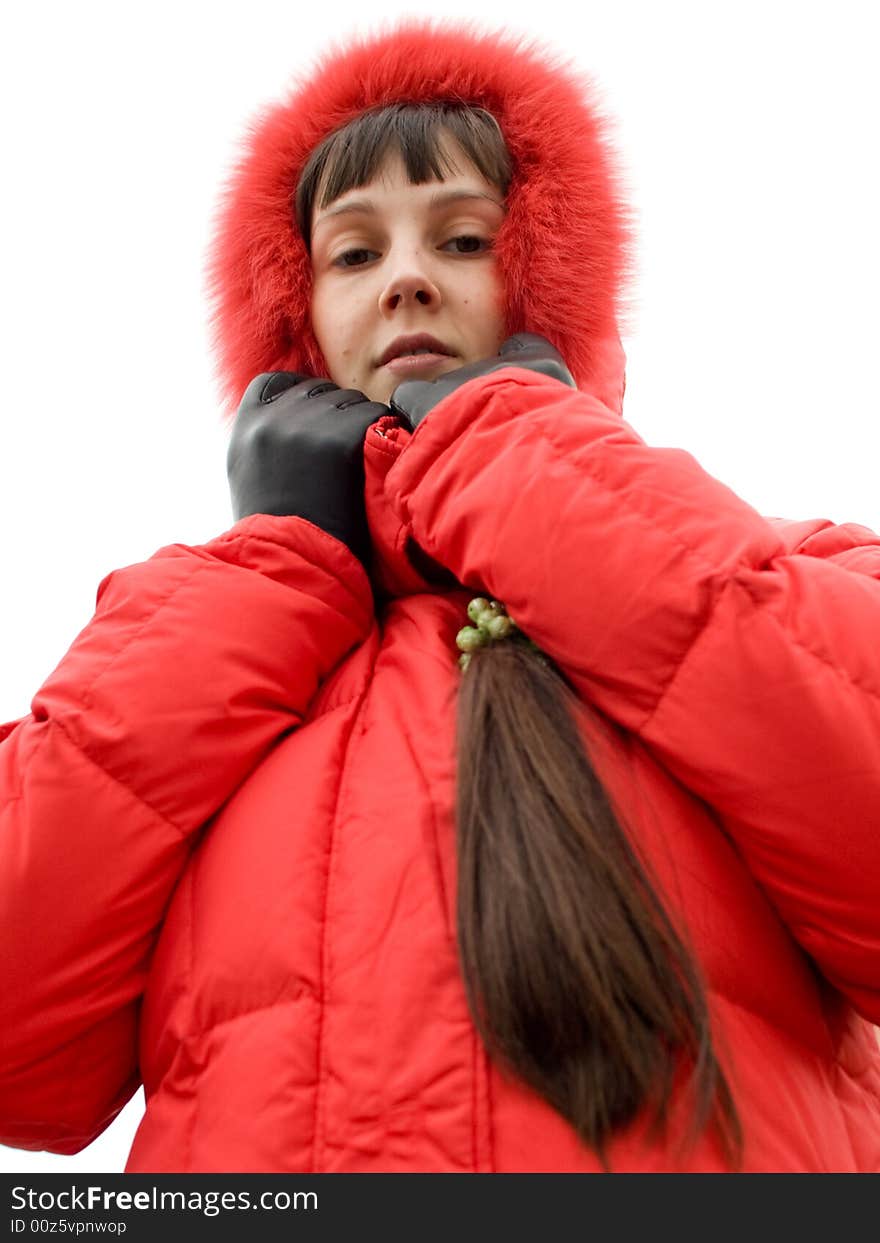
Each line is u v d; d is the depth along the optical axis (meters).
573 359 1.04
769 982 0.60
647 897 0.57
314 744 0.70
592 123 1.09
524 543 0.65
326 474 0.83
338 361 0.99
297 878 0.62
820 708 0.57
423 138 0.99
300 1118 0.55
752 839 0.61
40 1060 0.65
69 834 0.64
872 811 0.57
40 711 0.69
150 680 0.68
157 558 0.78
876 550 0.75
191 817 0.67
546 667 0.68
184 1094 0.60
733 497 0.66
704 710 0.59
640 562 0.62
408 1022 0.55
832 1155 0.57
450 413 0.73
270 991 0.59
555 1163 0.52
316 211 1.04
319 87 1.09
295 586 0.77
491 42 1.09
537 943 0.55
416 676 0.72
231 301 1.11
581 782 0.60
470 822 0.60
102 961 0.65
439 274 0.97
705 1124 0.52
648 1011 0.54
